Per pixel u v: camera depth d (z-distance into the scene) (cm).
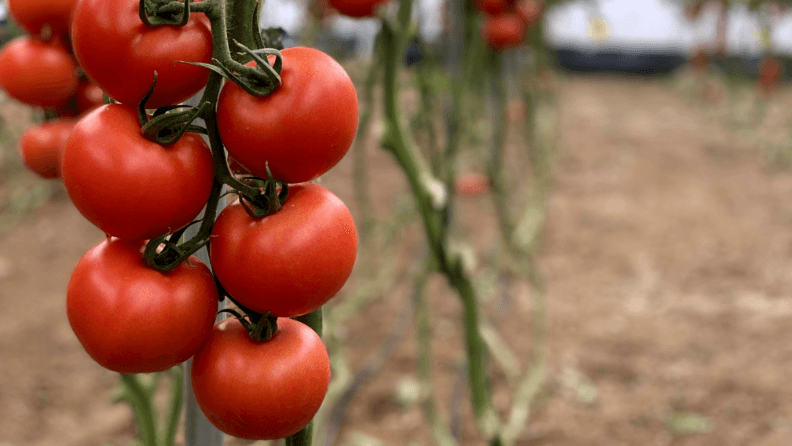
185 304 83
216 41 80
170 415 132
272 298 83
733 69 967
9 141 371
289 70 82
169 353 83
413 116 224
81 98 104
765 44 567
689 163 709
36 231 471
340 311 322
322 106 81
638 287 422
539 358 315
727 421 285
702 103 1012
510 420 273
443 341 356
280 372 84
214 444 104
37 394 296
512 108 401
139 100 82
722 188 626
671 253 476
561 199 589
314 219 83
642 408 298
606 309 393
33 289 392
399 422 291
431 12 327
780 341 346
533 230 411
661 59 1380
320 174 84
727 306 392
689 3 756
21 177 519
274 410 85
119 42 80
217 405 85
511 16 253
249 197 83
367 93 187
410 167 153
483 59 284
